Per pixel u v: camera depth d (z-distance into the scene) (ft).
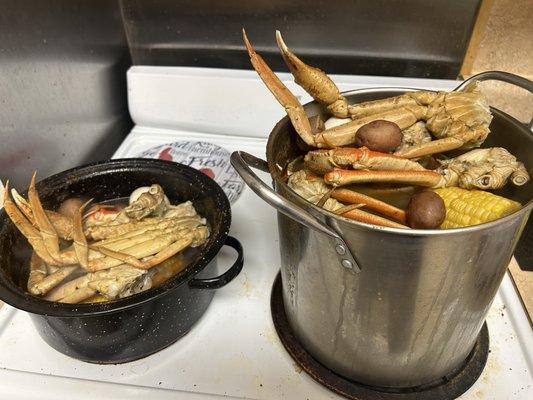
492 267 1.27
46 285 1.68
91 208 2.09
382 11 2.49
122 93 3.00
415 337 1.39
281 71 2.81
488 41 2.42
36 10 2.17
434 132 1.65
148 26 2.84
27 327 1.79
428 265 1.18
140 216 1.96
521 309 1.78
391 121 1.59
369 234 1.13
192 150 2.63
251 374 1.61
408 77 2.70
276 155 1.59
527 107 2.50
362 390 1.54
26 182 2.22
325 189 1.51
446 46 2.54
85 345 1.57
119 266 1.72
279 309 1.81
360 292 1.30
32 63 2.18
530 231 2.03
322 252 1.29
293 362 1.65
